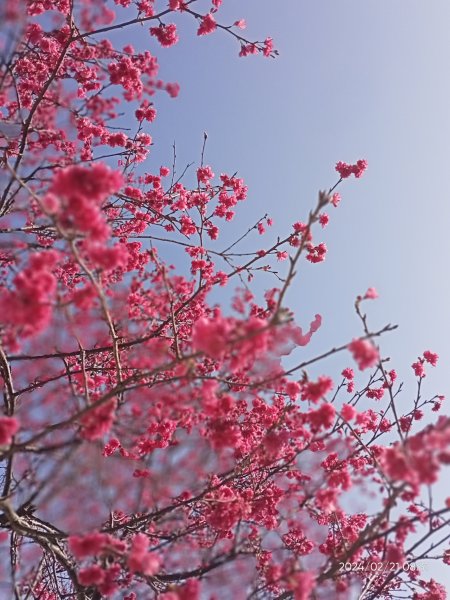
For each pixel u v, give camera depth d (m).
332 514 5.72
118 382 5.30
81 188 3.68
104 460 5.11
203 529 5.94
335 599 4.84
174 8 6.80
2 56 5.38
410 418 7.18
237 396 5.72
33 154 6.48
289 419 5.91
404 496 4.67
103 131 7.62
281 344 4.48
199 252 7.85
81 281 7.62
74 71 7.44
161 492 5.82
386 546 4.96
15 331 3.72
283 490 6.02
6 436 4.05
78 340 5.58
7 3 5.07
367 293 4.38
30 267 3.80
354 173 7.42
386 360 4.89
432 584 6.18
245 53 7.42
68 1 6.90
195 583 4.23
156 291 6.96
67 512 5.34
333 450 6.04
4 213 6.34
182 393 5.12
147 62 6.57
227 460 6.31
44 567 6.58
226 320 4.05
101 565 4.61
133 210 8.45
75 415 4.05
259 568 5.29
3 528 6.19
